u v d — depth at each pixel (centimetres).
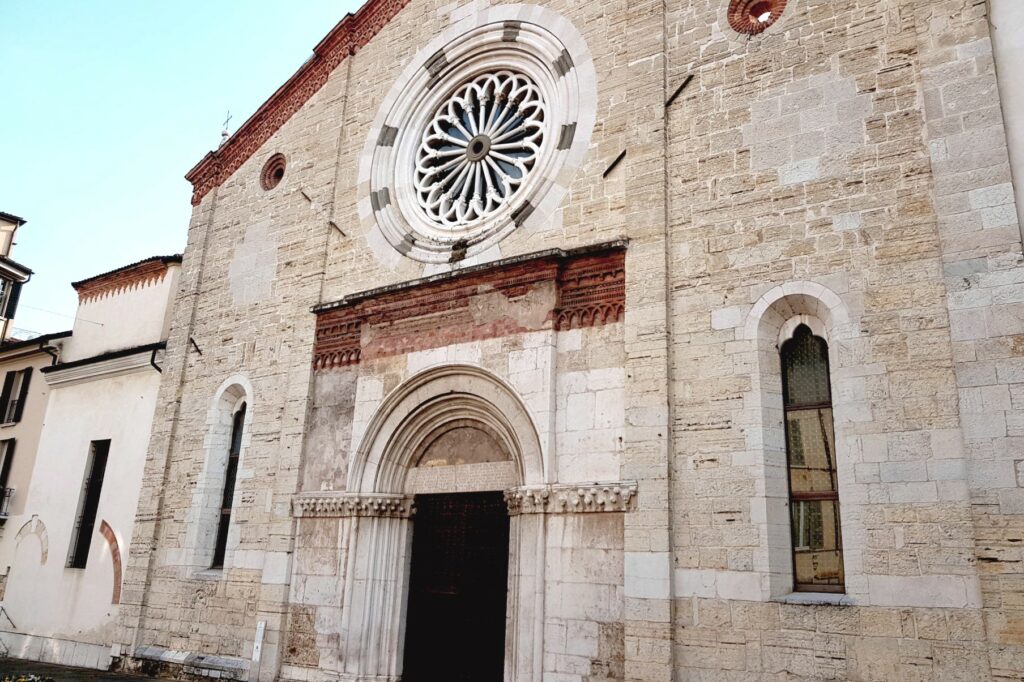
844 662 1159
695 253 1463
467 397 1694
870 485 1204
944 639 1099
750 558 1268
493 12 1958
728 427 1344
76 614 2386
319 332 1984
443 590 1706
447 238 1848
